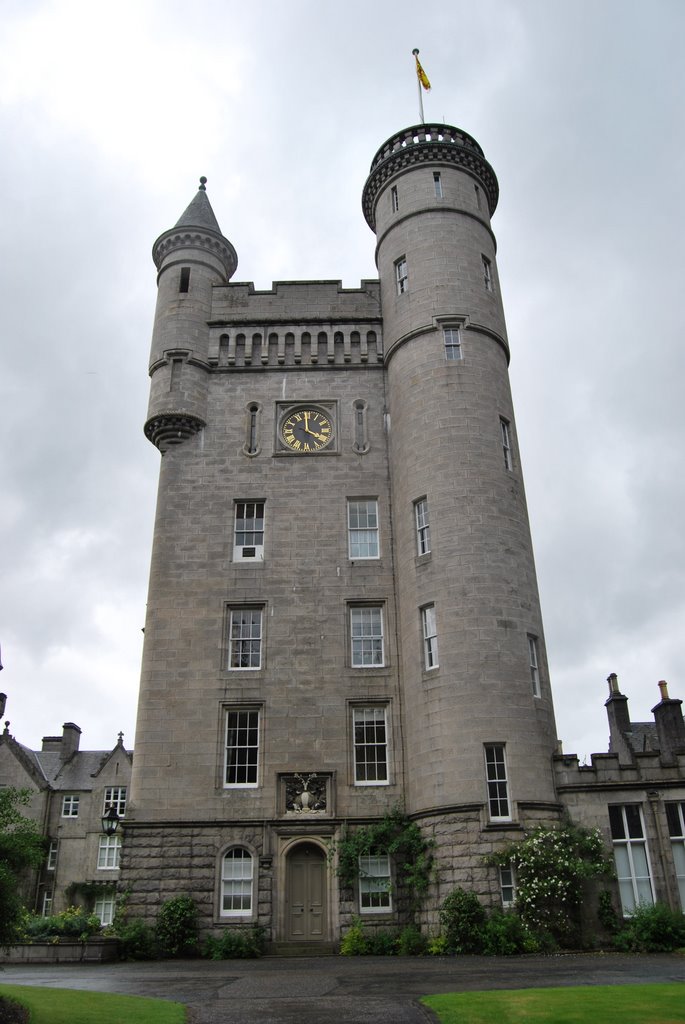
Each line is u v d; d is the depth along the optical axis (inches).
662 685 1616.6
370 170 1469.0
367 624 1187.9
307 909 1032.2
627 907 943.7
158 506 1256.8
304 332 1371.8
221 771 1094.4
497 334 1274.6
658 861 960.9
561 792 1002.7
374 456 1289.4
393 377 1294.3
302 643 1165.1
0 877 460.8
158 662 1152.8
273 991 585.3
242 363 1353.3
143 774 1090.1
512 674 1036.5
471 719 1008.2
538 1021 418.9
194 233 1441.9
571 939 901.8
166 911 997.8
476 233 1344.7
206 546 1229.1
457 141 1412.4
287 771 1090.7
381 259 1403.8
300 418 1323.8
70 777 2288.4
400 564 1181.7
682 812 989.2
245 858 1055.6
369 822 1058.7
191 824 1061.8
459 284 1282.0
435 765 1013.8
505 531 1124.5
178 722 1118.4
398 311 1310.3
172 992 585.3
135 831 1061.8
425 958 853.8
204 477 1275.8
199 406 1316.4
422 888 970.1
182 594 1195.3
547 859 917.8
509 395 1268.5
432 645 1088.8
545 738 1026.7
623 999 471.2
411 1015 454.3
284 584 1202.6
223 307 1398.9
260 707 1129.4
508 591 1085.8
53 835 2181.3
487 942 876.6
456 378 1209.4
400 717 1120.2
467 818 965.2
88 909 2053.4
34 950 912.9
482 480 1143.0
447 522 1123.3
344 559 1218.6
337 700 1132.5
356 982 631.8
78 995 534.0
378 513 1253.1
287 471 1279.5
